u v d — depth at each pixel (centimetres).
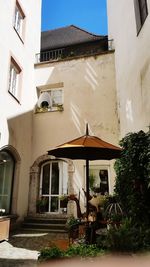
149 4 658
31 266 459
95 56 1106
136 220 525
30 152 1038
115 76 1052
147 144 562
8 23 916
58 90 1140
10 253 550
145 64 674
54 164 1027
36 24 1249
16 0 1019
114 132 985
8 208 877
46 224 870
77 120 1035
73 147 424
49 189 998
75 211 909
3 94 835
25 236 749
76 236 522
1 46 841
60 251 294
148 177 514
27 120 1035
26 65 1075
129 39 841
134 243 272
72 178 959
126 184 616
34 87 1146
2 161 853
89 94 1060
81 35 1477
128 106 843
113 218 539
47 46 1443
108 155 538
